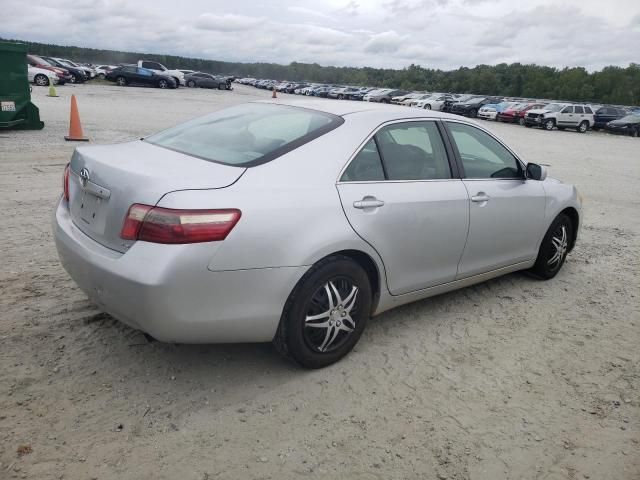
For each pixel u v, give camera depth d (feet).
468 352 12.16
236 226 8.89
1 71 38.24
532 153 55.93
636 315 14.79
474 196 13.15
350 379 10.71
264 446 8.66
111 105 71.97
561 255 17.06
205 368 10.66
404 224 11.42
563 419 9.94
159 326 8.74
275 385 10.29
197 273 8.64
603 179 40.47
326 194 10.18
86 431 8.64
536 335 13.23
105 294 9.09
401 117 12.28
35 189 23.21
